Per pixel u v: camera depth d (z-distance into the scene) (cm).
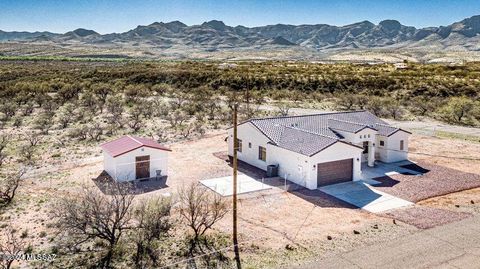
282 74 8600
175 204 2070
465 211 2055
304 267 1462
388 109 5534
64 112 5084
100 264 1452
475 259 1521
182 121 4638
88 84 7681
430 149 3481
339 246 1641
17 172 2586
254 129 2897
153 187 2380
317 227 1841
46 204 2031
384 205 2148
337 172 2533
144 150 2541
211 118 4853
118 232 1706
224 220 1909
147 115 4941
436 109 5656
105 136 3734
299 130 2808
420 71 8994
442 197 2283
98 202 1694
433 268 1452
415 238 1714
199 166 2867
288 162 2573
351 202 2194
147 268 1434
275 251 1594
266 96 7225
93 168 2727
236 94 7012
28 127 4134
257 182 2519
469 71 8844
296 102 6544
